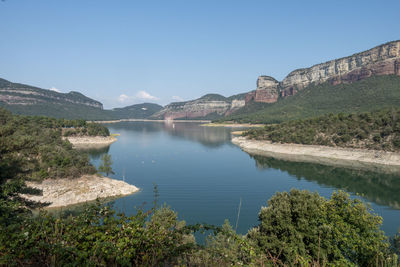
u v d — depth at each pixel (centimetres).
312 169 8294
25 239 536
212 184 6694
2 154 2039
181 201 5316
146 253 580
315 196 2406
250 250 763
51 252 522
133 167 8781
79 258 515
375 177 7181
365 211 1889
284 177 7419
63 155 5728
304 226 1975
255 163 9494
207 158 10662
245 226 4112
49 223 613
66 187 4950
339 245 1870
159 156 11075
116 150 12469
